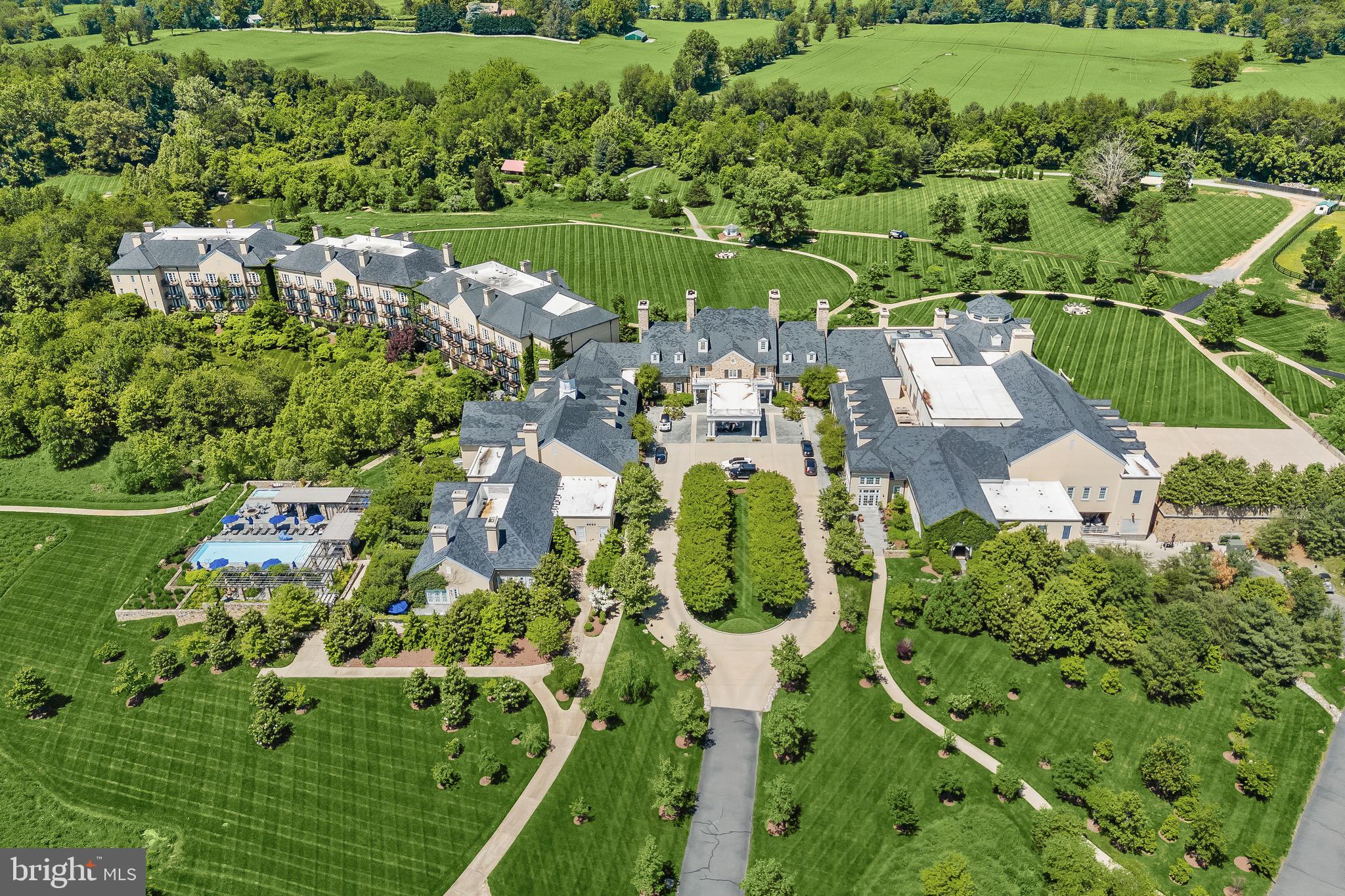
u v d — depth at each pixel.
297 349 190.75
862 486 131.75
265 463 145.38
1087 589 107.50
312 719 102.44
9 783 97.12
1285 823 89.19
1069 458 125.06
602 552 118.44
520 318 168.00
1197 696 101.56
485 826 90.94
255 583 118.00
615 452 137.12
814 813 90.88
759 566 113.81
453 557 112.00
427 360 184.50
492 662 108.75
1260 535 123.19
